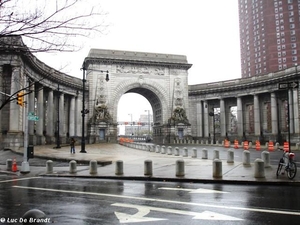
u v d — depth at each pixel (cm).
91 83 8225
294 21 14000
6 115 4894
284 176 1931
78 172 2452
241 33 16575
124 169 2503
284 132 7388
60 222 999
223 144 6538
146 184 1859
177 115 8669
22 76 4766
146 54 8750
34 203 1322
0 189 1725
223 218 1020
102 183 1931
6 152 4253
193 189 1631
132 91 9188
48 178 2241
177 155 3844
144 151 4797
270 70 14200
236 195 1434
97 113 8081
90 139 7925
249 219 1002
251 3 15538
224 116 8681
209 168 2395
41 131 6156
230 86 8419
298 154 3778
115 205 1257
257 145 4869
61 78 7056
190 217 1042
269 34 14412
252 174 2039
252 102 8244
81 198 1426
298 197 1369
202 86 9212
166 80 8800
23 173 2509
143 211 1141
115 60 8362
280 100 7469
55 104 7325
